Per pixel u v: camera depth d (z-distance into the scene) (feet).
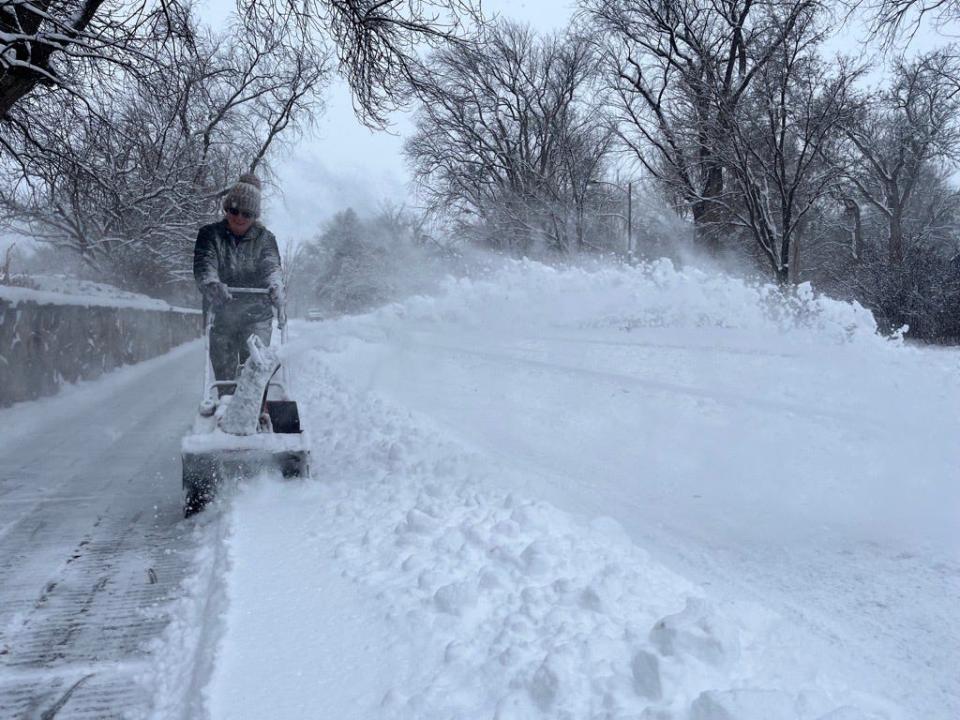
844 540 13.24
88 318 45.55
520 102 117.80
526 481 17.21
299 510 15.31
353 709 7.83
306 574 11.66
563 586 10.38
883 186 112.78
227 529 14.15
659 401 27.76
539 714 7.52
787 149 69.21
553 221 114.32
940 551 12.49
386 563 11.99
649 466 18.85
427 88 41.47
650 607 9.93
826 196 76.54
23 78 30.07
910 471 17.19
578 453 20.45
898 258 80.89
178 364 58.70
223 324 20.94
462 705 7.79
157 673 9.26
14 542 14.66
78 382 42.63
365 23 38.37
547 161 118.93
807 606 10.52
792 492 16.14
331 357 50.29
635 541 13.41
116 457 23.38
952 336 65.00
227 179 82.43
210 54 58.54
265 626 9.84
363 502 15.67
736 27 74.95
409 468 18.63
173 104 43.80
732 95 69.62
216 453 16.10
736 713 6.83
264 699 8.07
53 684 9.08
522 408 28.07
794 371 31.86
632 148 87.51
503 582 10.77
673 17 80.53
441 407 28.94
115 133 42.70
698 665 7.97
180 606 11.28
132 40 35.91
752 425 22.91
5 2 27.81
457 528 13.43
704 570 12.01
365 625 9.77
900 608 10.40
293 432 17.19
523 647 8.76
